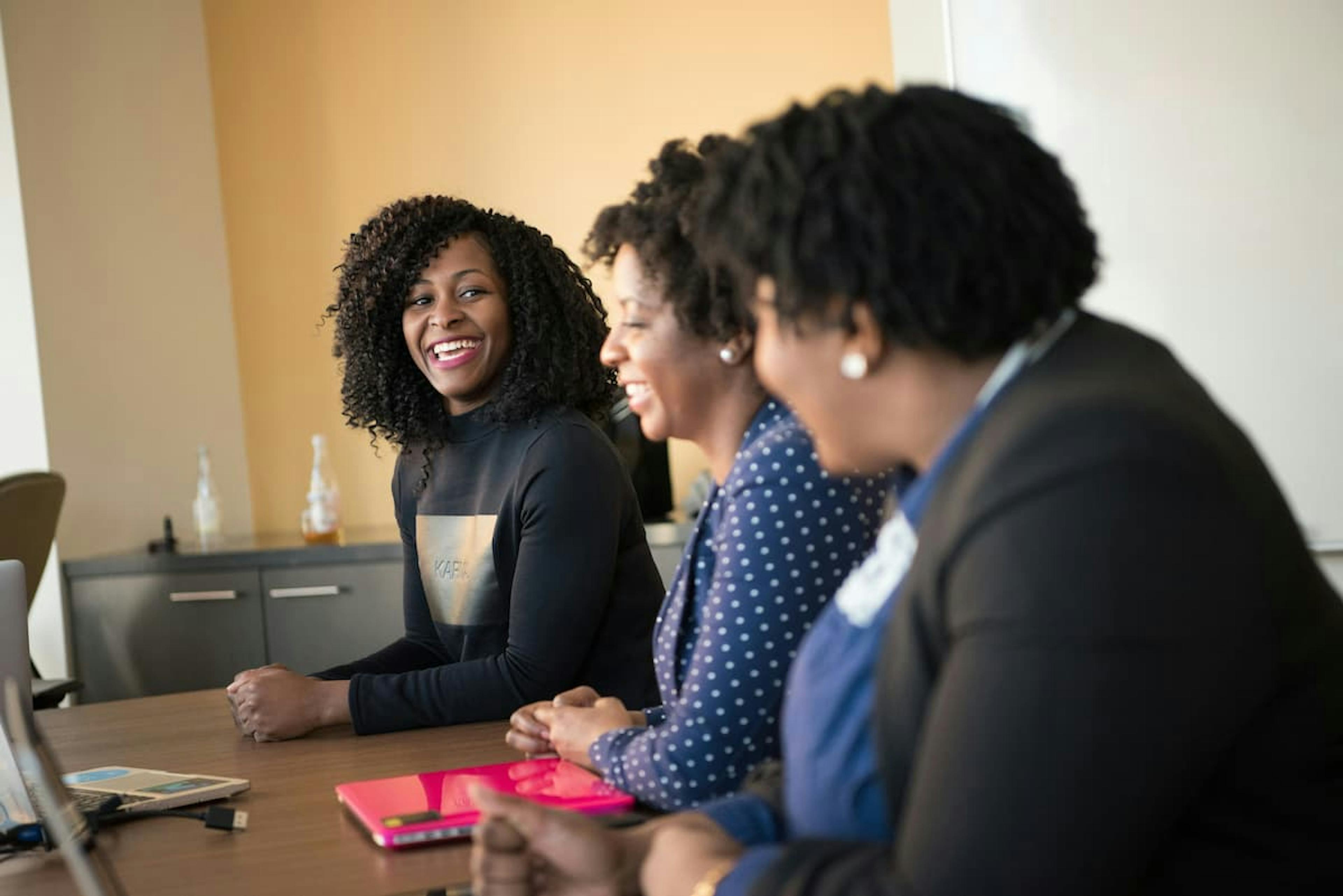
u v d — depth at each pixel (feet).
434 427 7.14
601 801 4.37
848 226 2.71
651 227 4.68
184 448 14.55
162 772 5.44
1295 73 10.51
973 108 2.80
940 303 2.69
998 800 2.44
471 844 4.15
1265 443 10.73
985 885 2.45
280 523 15.14
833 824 3.02
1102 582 2.41
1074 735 2.40
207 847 4.31
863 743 2.96
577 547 6.33
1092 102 10.98
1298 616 2.65
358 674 6.59
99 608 13.15
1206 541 2.45
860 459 3.01
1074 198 2.82
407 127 14.62
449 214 7.04
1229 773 2.63
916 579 2.73
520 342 6.82
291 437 15.06
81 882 3.44
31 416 13.34
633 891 3.33
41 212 13.42
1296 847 2.62
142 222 14.29
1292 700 2.62
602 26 14.12
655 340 4.72
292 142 14.87
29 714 4.43
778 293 2.79
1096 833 2.41
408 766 5.30
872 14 13.39
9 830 4.33
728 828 3.52
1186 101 10.77
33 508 11.73
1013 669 2.44
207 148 14.92
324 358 14.93
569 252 14.28
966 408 2.84
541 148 14.33
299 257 14.93
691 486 13.08
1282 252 10.61
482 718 6.12
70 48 13.78
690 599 4.74
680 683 4.75
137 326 14.19
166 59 14.61
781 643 4.16
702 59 13.88
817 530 4.17
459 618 6.93
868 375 2.84
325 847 4.23
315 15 14.75
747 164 2.88
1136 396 2.57
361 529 14.53
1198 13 10.69
